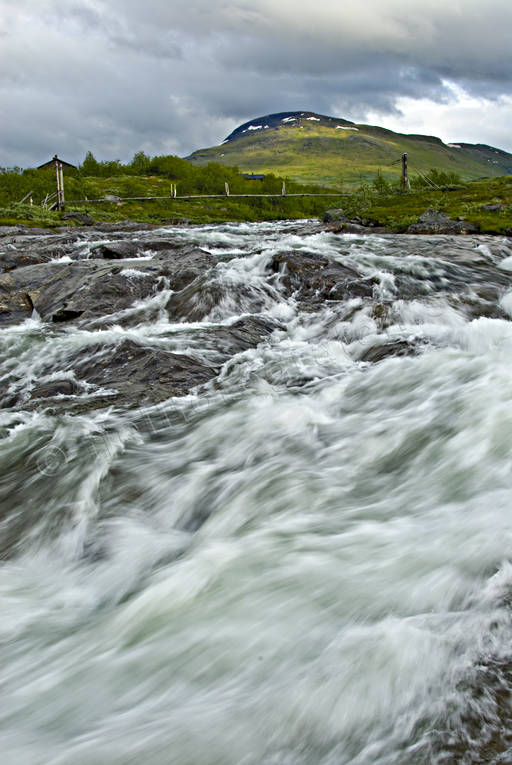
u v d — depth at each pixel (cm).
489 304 1040
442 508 387
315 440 539
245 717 237
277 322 1048
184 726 236
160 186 6769
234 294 1141
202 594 327
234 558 356
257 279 1216
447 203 2586
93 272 1350
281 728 231
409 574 314
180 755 223
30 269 1484
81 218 3127
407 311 971
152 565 393
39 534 442
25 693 275
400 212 2422
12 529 452
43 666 295
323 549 354
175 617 314
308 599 307
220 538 398
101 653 297
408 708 233
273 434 560
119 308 1176
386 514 394
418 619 278
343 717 234
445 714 228
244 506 436
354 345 849
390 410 577
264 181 5353
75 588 384
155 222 3312
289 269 1266
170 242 1733
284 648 274
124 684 270
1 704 269
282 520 407
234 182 5553
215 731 232
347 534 371
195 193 5406
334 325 977
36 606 363
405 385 630
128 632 312
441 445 471
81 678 279
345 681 247
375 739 223
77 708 260
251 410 622
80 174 7219
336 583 317
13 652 313
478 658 252
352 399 630
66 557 418
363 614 289
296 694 245
